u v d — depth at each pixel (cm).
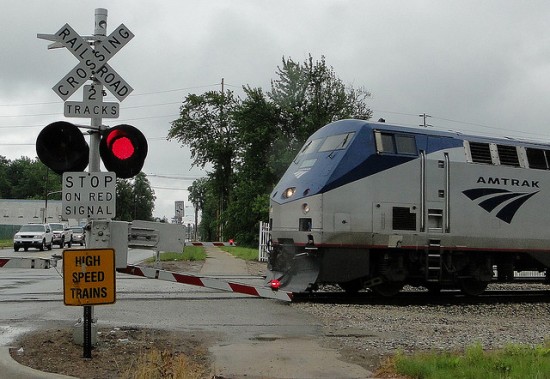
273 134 5934
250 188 6066
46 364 750
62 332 940
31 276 2134
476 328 1185
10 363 735
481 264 1766
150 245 893
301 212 1550
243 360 826
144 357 749
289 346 928
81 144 814
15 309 1246
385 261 1611
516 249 1769
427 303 1620
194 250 3459
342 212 1538
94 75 858
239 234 6216
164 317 1176
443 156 1677
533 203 1805
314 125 5616
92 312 845
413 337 1043
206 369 774
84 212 809
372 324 1182
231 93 7644
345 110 5722
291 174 1650
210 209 10462
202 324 1109
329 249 1529
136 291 1627
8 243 6312
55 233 5203
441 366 778
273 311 1305
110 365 756
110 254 758
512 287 2230
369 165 1576
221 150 7469
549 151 1861
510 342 987
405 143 1634
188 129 7662
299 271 1559
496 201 1742
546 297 1825
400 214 1602
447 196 1670
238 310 1298
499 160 1764
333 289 1881
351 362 829
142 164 827
